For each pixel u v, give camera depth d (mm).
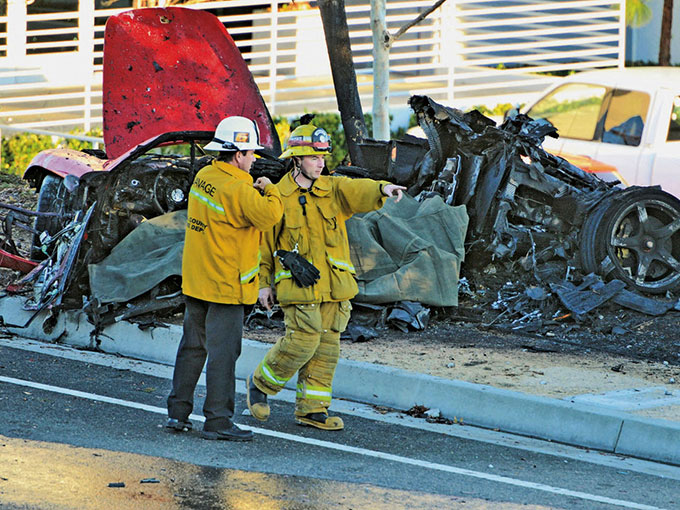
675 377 20234
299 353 16672
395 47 54719
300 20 53938
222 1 48656
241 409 18172
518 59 49188
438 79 48969
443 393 18547
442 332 23406
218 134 15836
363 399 19281
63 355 21266
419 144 27547
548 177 25703
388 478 14500
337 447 16047
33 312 23125
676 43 56062
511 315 24344
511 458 16062
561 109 36312
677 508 14117
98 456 14477
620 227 24938
